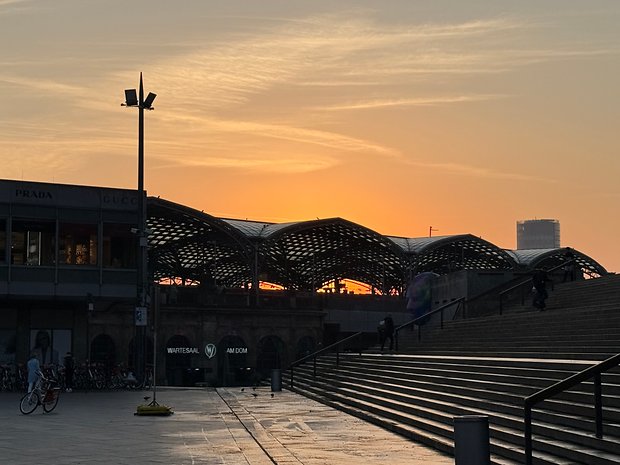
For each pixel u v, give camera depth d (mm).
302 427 22656
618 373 16328
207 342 69688
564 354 21781
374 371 32594
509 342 27906
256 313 72875
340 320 80062
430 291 50906
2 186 43406
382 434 20672
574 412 15312
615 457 12320
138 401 34188
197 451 17766
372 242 90438
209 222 75875
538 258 100938
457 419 12461
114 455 17125
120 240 45844
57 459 16531
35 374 28125
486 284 45375
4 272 43062
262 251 81562
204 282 90062
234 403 32812
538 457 13641
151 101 43688
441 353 32344
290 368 44844
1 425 23703
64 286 44188
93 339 62844
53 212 44406
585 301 33938
